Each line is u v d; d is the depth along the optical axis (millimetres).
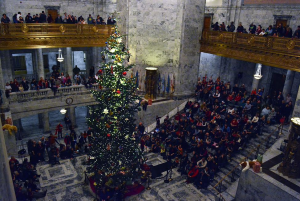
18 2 20812
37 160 15500
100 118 12766
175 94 20719
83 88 20578
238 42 16609
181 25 19266
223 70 23562
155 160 16078
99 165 12789
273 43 14141
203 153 14445
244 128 15039
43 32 17844
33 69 23797
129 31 20453
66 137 17031
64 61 25188
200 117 18094
